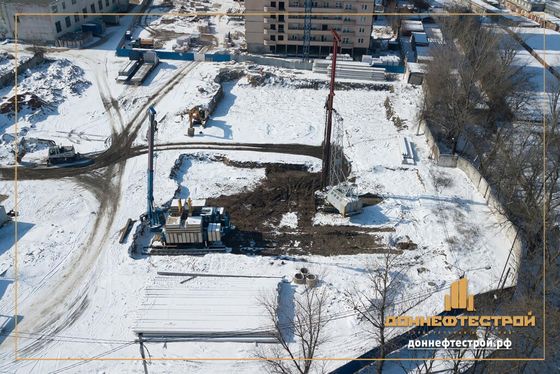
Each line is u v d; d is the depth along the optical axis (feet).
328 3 283.79
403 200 176.65
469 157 199.21
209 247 153.99
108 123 221.87
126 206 169.89
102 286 136.98
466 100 205.05
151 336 121.39
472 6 402.52
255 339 120.67
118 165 192.65
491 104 225.56
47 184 180.55
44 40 290.56
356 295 134.31
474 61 229.25
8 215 164.25
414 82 263.08
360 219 168.35
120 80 254.27
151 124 144.05
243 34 329.93
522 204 158.10
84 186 179.93
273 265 143.84
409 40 327.26
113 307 130.52
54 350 119.24
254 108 240.73
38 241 153.07
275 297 129.49
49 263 144.77
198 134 214.90
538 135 190.39
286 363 114.83
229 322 122.11
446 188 181.16
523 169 170.30
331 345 119.85
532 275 142.00
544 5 402.72
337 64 270.87
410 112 235.81
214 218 155.84
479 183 179.11
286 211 173.17
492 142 209.05
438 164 194.80
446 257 149.59
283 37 296.51
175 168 192.03
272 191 183.01
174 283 134.82
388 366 117.60
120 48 293.02
